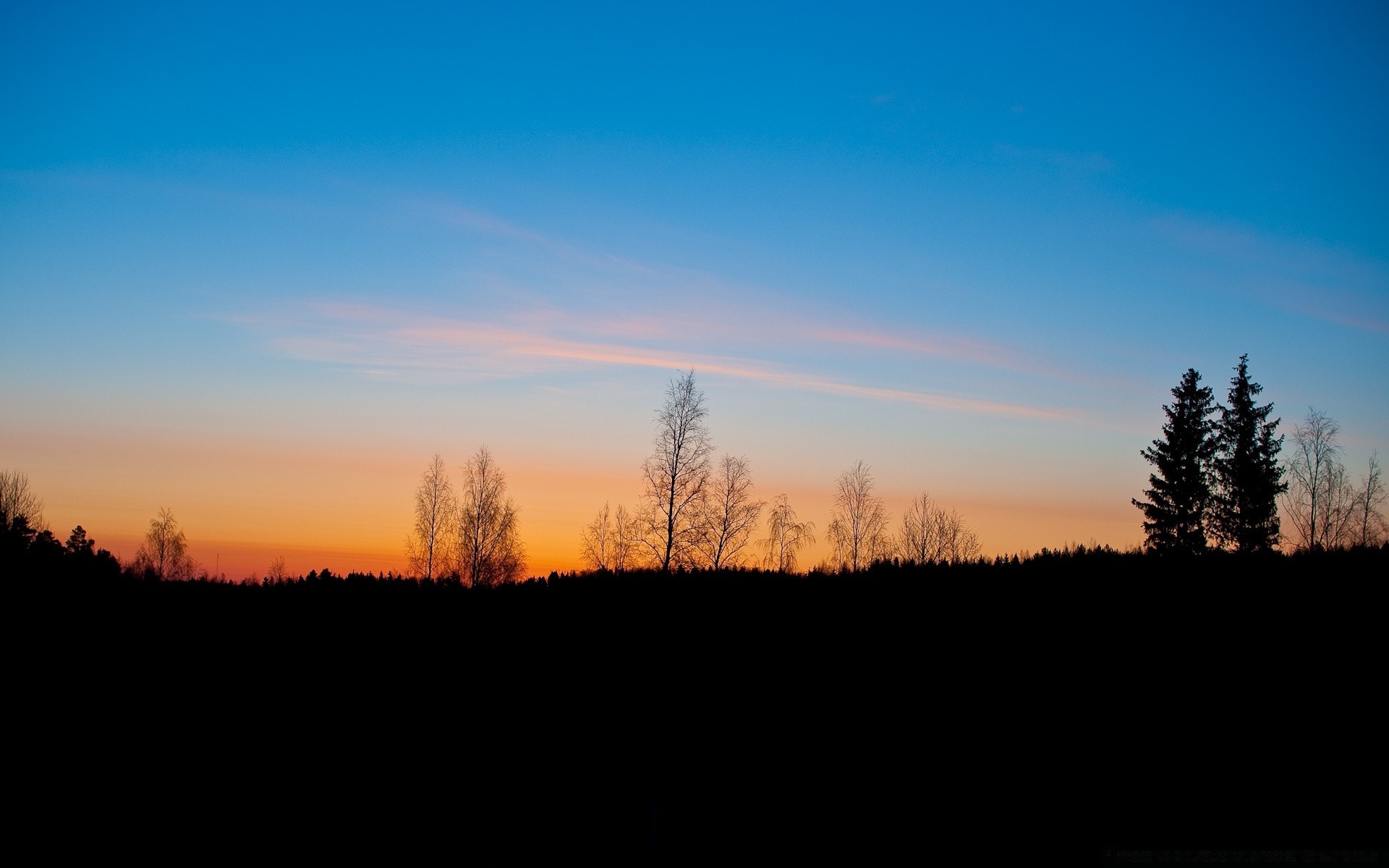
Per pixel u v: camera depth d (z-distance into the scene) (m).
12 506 57.28
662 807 16.39
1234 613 20.59
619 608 26.61
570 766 18.41
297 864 12.57
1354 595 21.02
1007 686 18.50
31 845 13.01
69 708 23.67
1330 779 14.25
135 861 12.48
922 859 13.78
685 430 38.00
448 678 23.80
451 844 13.49
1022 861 13.31
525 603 28.80
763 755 17.42
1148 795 14.47
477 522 50.34
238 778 15.89
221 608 33.00
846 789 15.98
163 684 25.70
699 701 19.94
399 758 19.84
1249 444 55.81
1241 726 15.95
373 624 29.00
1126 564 25.67
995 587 24.20
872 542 53.47
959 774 15.93
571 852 13.27
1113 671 18.44
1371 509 54.22
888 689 19.05
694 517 37.72
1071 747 16.11
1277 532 54.81
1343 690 16.67
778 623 23.56
